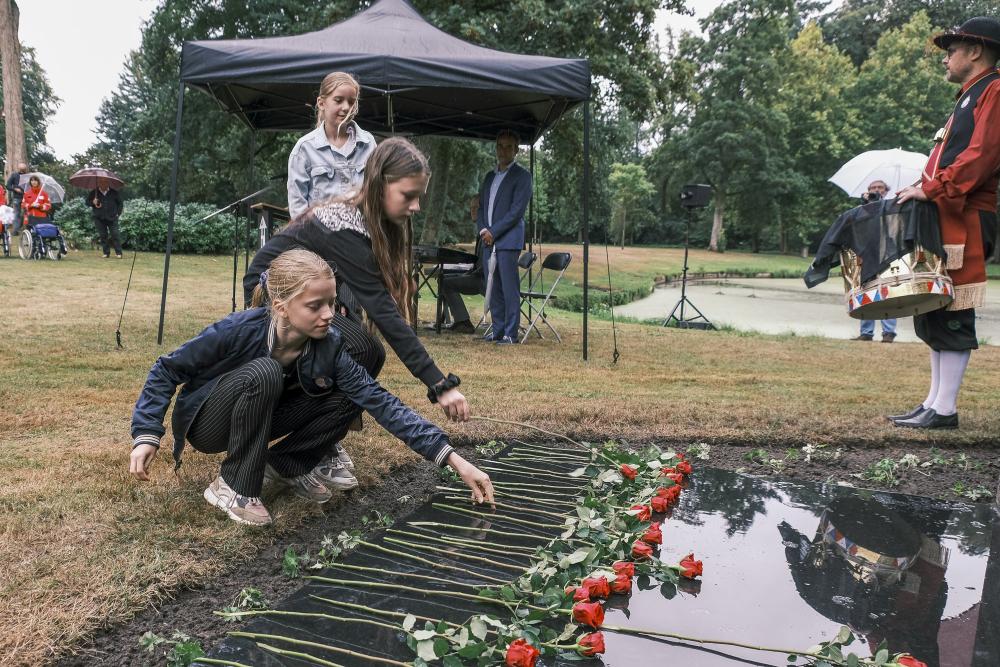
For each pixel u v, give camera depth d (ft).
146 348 16.60
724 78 136.05
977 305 10.97
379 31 17.83
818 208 148.87
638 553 6.49
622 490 8.34
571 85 17.31
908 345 25.99
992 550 7.18
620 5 46.03
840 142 139.95
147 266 39.68
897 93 141.90
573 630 5.07
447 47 17.60
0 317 20.27
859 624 5.60
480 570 6.38
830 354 22.29
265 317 6.86
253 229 53.83
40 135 153.38
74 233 47.98
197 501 7.30
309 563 6.42
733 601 5.93
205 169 74.49
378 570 6.31
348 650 5.00
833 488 9.06
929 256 10.72
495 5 46.16
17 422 10.15
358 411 7.42
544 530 7.36
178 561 6.05
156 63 64.64
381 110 24.43
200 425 6.81
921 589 6.25
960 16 160.66
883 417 12.21
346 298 7.77
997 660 5.12
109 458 8.61
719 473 9.61
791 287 73.05
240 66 16.66
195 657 4.78
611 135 62.49
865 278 11.18
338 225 7.25
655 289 66.74
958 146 10.78
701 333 27.37
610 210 143.43
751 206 144.05
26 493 7.30
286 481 7.77
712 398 13.71
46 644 4.77
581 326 27.48
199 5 61.31
